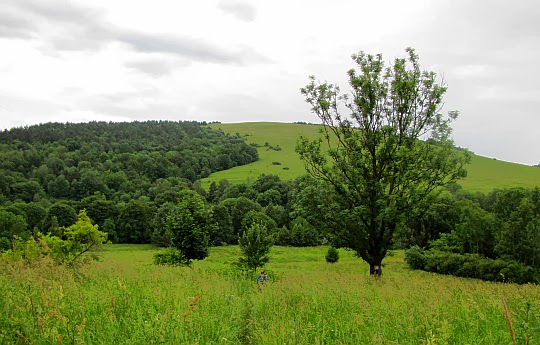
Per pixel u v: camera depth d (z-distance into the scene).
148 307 7.20
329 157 23.31
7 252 13.72
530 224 37.38
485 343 6.08
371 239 22.70
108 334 5.44
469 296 10.60
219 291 10.05
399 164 20.86
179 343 5.25
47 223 80.94
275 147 193.75
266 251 30.92
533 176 132.88
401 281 17.47
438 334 6.18
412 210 21.94
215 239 83.62
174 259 28.73
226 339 5.82
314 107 23.30
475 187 113.12
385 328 6.93
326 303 9.42
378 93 22.56
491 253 48.03
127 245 83.38
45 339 5.18
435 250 50.94
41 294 6.70
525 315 6.30
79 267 14.39
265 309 8.64
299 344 5.95
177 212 30.12
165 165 139.12
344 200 22.94
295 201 25.00
